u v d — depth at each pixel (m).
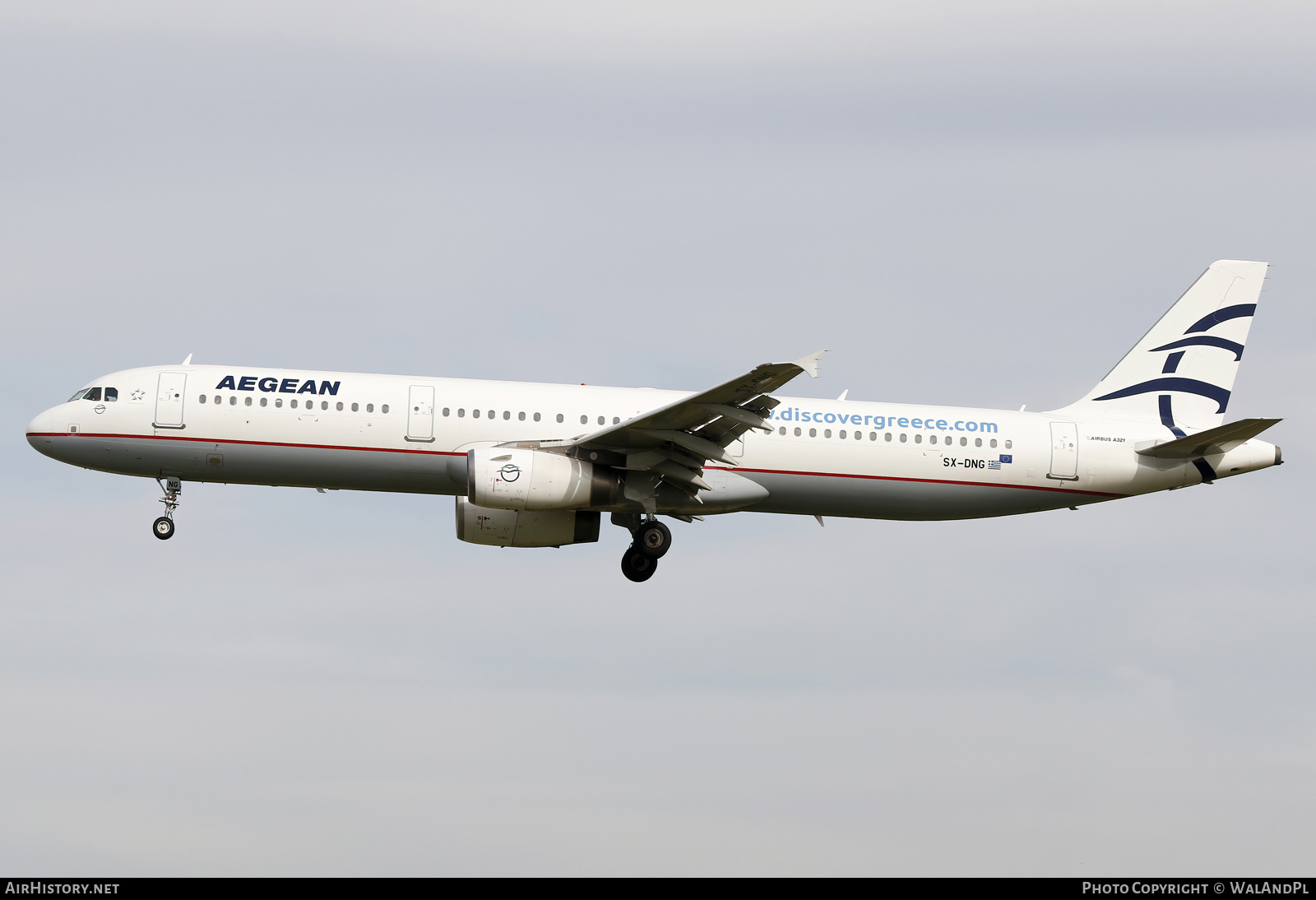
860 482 124.88
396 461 119.38
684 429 114.44
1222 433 125.12
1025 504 129.62
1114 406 135.50
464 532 125.88
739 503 123.50
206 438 118.25
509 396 121.75
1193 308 137.50
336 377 121.12
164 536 121.25
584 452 118.25
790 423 124.19
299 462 119.06
